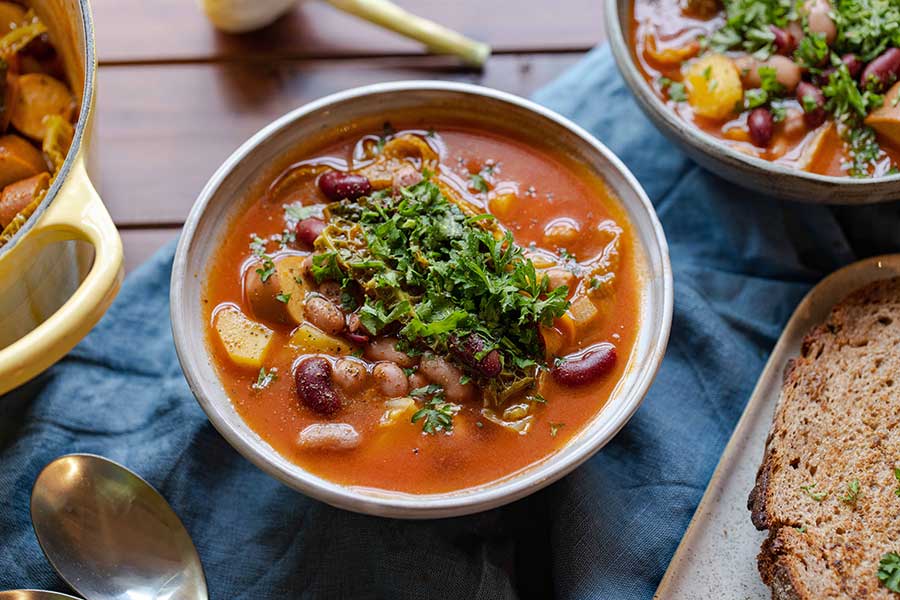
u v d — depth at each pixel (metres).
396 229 0.47
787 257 0.56
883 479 0.49
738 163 0.51
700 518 0.49
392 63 0.60
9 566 0.48
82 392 0.51
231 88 0.59
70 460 0.49
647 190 0.57
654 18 0.58
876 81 0.54
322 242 0.48
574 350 0.48
